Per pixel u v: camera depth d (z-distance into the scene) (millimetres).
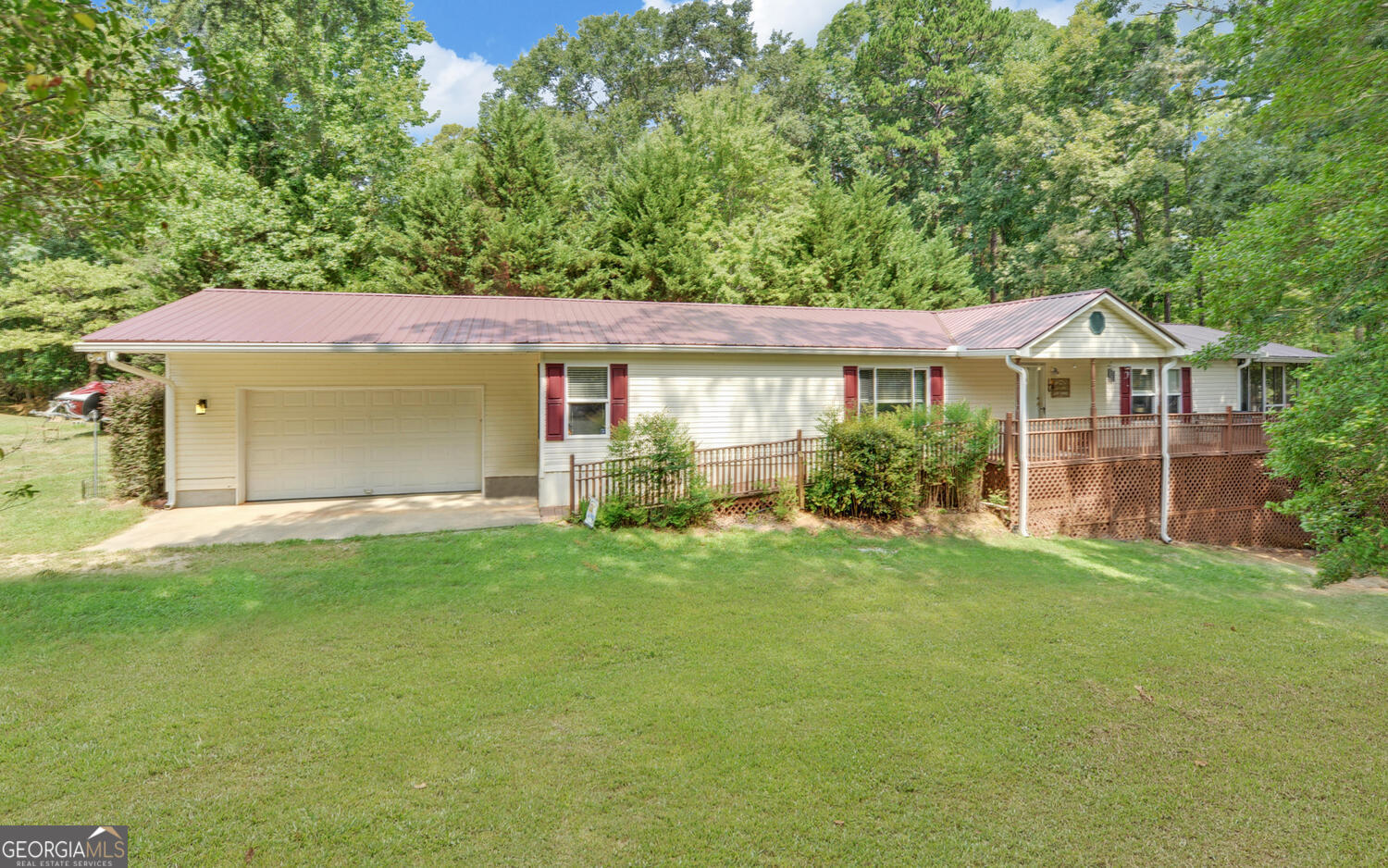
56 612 6809
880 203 26297
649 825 3697
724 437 13375
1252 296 9555
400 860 3377
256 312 12633
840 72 38531
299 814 3703
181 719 4746
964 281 27266
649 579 8633
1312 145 15805
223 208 18219
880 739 4680
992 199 29969
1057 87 28734
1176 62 23125
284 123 19875
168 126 4980
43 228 5141
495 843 3521
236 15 17875
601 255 22312
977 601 8141
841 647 6457
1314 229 8625
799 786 4102
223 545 9695
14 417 25500
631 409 12805
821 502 12344
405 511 12570
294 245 19250
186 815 3668
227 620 6773
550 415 12234
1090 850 3602
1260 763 4535
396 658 5941
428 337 11758
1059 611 7879
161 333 10852
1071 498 13492
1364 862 3561
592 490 11578
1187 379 18078
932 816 3846
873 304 24594
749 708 5117
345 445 14195
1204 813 3961
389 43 24734
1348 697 5660
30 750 4277
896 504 12383
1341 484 6430
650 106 41344
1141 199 24438
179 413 12867
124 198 4988
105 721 4695
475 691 5305
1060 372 16734
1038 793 4109
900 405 14516
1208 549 13648
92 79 4363
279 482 13773
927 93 36250
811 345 13250
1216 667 6246
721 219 25234
